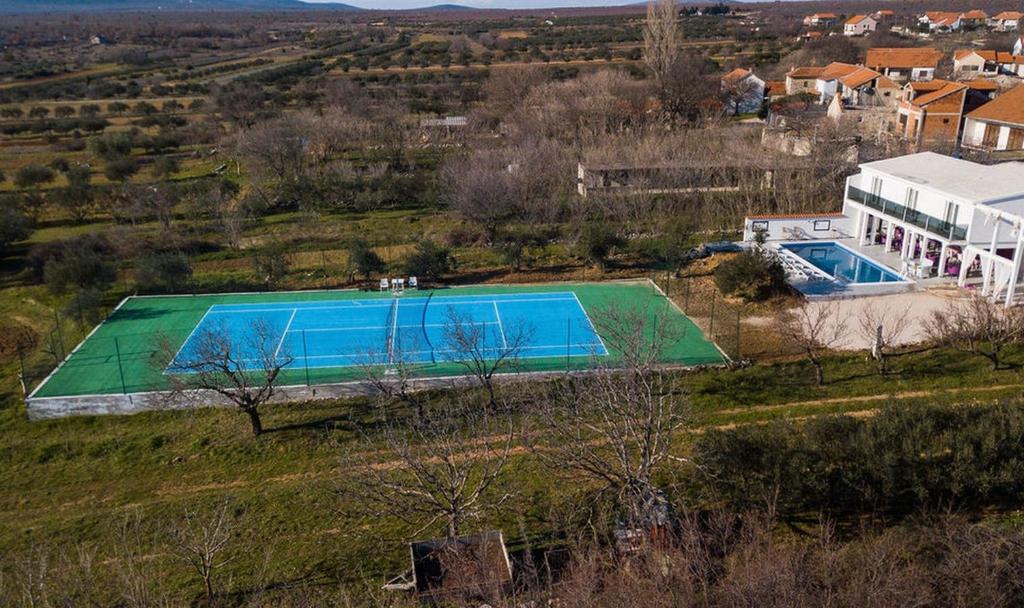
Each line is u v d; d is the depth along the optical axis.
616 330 32.59
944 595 15.76
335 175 61.94
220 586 20.17
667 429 23.73
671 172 54.31
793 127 65.75
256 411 27.31
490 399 28.25
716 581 16.92
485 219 49.47
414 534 20.92
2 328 38.06
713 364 31.23
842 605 14.88
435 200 58.81
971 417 22.09
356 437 27.12
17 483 25.12
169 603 18.75
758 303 37.50
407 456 20.62
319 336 35.41
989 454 20.41
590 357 31.67
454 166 57.09
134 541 21.98
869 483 20.64
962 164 42.66
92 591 19.62
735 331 34.47
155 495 24.34
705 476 21.52
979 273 39.66
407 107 89.06
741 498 20.97
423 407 28.25
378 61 144.88
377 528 22.38
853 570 16.14
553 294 40.53
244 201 58.66
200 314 38.31
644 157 56.69
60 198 57.16
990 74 94.88
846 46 114.12
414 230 53.19
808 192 52.47
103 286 40.88
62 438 27.64
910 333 33.28
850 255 44.19
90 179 69.75
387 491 22.34
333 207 60.41
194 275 44.00
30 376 31.80
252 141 65.50
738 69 95.81
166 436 27.52
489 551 20.23
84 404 29.08
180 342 34.53
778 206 51.69
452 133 76.56
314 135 71.81
